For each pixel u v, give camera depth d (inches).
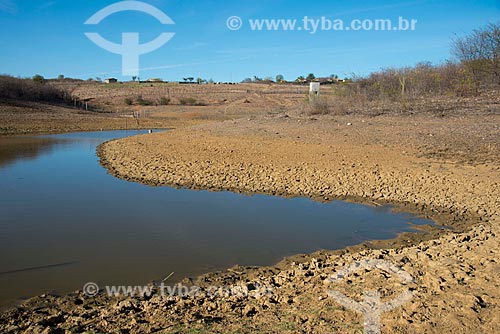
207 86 2839.6
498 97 730.2
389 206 339.3
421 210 327.0
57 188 416.2
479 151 461.7
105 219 314.2
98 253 248.5
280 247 257.4
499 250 215.8
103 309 177.3
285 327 146.8
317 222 304.5
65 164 561.6
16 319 172.1
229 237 274.7
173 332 146.6
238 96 2266.2
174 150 592.4
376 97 877.8
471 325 140.3
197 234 280.7
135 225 299.9
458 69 853.8
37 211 335.9
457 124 590.2
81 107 1764.3
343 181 401.4
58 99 1798.7
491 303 154.9
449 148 481.1
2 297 195.3
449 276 181.0
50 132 1054.4
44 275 219.0
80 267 228.7
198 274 218.8
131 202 360.8
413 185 378.9
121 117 1477.6
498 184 362.6
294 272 211.8
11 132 1012.5
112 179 456.8
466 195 345.7
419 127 594.2
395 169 425.1
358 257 224.7
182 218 315.3
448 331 137.8
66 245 261.7
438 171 409.1
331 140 562.6
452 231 279.3
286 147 545.3
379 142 532.4
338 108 794.8
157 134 780.0
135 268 226.7
